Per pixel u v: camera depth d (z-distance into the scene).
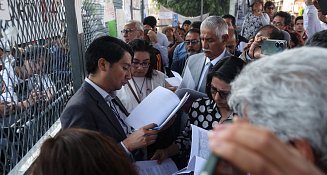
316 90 0.50
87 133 0.99
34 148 1.71
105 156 0.94
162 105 1.92
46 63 1.99
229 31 3.28
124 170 0.97
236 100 0.60
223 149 0.40
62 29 2.34
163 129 1.97
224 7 13.02
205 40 2.53
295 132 0.50
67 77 2.44
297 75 0.52
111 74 1.74
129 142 1.70
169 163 2.02
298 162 0.40
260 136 0.40
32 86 1.76
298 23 4.89
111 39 1.76
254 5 5.41
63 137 0.97
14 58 1.56
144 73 2.68
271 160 0.39
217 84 1.73
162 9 9.54
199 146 1.59
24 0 1.69
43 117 1.93
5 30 1.47
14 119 1.54
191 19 9.59
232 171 0.42
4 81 1.46
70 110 1.64
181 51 4.38
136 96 2.59
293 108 0.50
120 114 2.02
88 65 1.76
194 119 2.03
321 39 1.26
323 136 0.49
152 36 4.84
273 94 0.53
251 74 0.59
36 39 1.84
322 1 2.17
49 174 0.92
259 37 2.33
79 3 2.40
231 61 1.75
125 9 5.25
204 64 2.69
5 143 1.44
